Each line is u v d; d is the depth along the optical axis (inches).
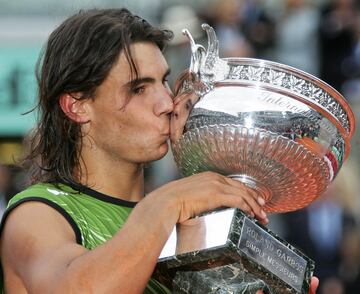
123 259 245.9
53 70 282.7
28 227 265.7
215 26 763.4
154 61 276.2
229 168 273.4
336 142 275.9
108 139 278.8
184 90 277.0
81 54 277.0
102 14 282.2
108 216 279.9
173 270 267.1
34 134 294.4
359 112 749.3
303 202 285.0
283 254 265.3
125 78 274.1
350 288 672.4
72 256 252.2
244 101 266.8
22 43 715.4
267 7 788.0
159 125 275.3
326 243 677.9
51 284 247.1
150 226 250.8
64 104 281.7
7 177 629.9
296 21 784.9
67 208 274.2
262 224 267.0
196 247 259.1
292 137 265.7
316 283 287.0
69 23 283.6
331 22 780.6
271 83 267.9
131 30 276.1
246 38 773.9
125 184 285.3
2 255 273.6
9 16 718.5
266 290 262.1
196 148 272.2
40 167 287.1
